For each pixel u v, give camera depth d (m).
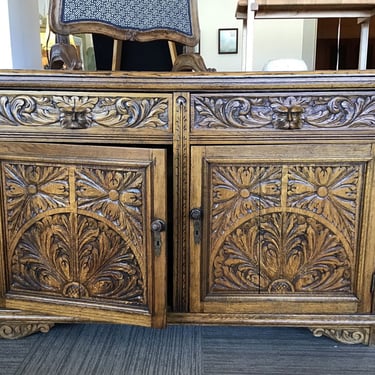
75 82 0.92
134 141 0.96
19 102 0.95
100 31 1.14
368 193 0.97
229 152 0.96
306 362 1.02
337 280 1.02
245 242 1.01
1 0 1.18
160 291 0.96
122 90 0.93
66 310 1.03
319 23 1.51
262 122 0.94
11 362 1.01
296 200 0.98
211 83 0.91
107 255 0.99
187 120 0.95
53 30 1.09
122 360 1.03
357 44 1.50
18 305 1.05
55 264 1.02
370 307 1.04
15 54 1.24
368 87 0.91
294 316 1.04
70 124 0.95
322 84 0.90
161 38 1.22
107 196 0.96
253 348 1.09
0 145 0.97
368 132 0.94
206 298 1.04
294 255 1.01
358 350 1.07
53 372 0.98
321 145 0.95
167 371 0.99
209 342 1.12
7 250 1.03
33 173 0.98
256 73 0.90
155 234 0.93
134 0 1.17
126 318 1.00
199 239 1.00
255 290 1.03
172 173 1.00
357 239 1.00
